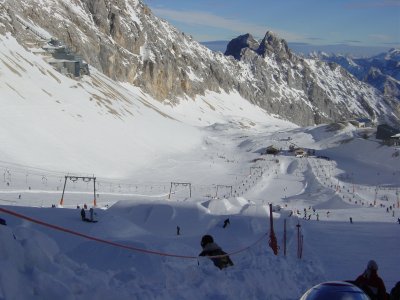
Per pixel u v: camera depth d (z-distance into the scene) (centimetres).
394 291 1185
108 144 13762
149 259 1192
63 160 10938
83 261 1234
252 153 18050
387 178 12700
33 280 731
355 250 2952
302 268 1688
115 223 2741
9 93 12562
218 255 1364
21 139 10750
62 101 14462
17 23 17900
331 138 19988
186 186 11231
